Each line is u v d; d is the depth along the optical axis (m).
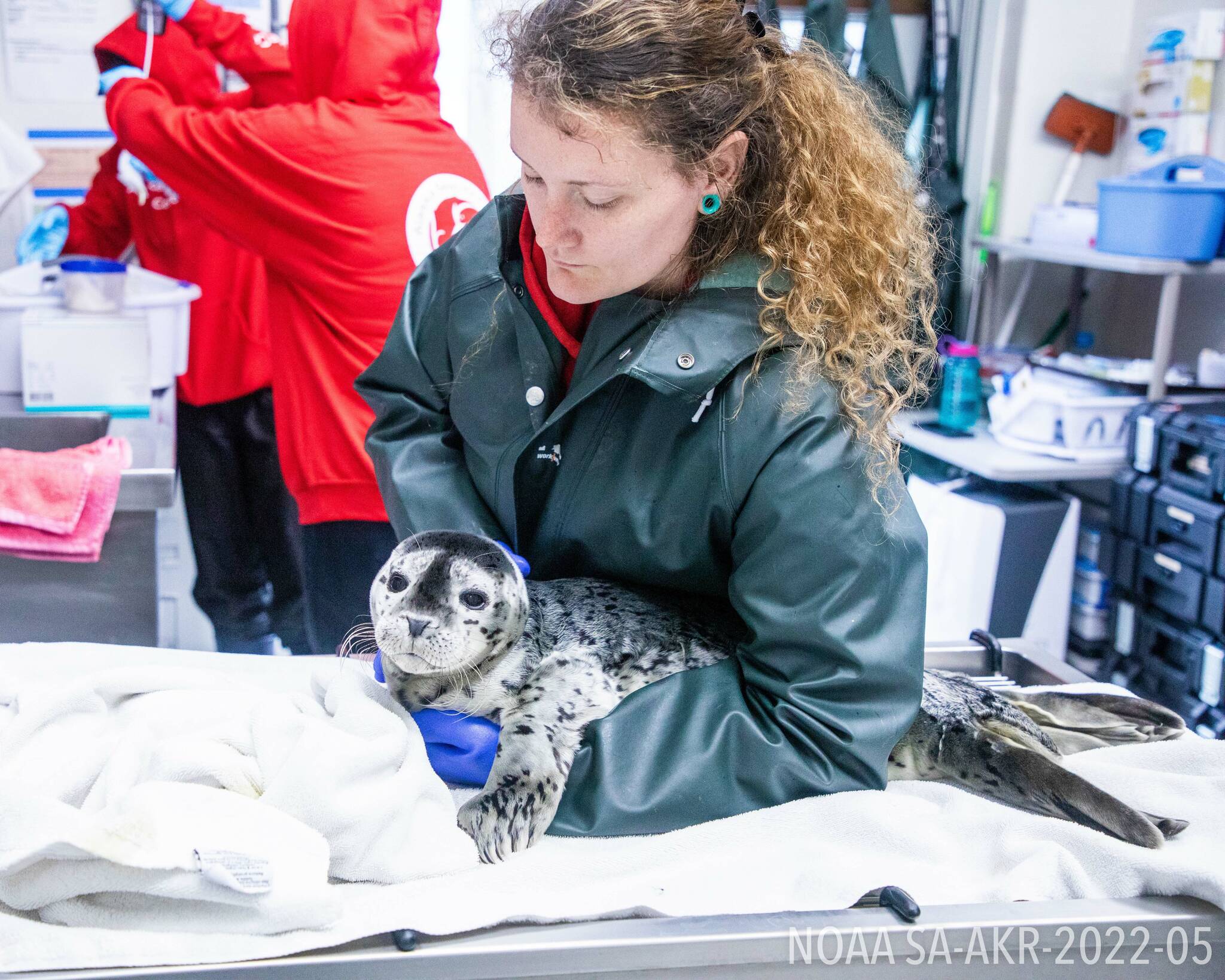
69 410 2.38
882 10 3.12
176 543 2.86
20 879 0.92
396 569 1.11
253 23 2.61
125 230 2.67
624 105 0.94
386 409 1.42
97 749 1.08
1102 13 3.35
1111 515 2.93
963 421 3.19
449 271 1.35
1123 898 1.04
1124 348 3.53
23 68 2.55
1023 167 3.43
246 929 0.91
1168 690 2.78
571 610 1.23
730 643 1.26
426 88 2.60
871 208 1.18
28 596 2.17
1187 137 3.09
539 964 0.92
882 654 1.10
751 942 0.94
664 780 1.10
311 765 1.00
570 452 1.21
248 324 2.71
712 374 1.09
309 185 2.49
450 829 1.05
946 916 0.98
